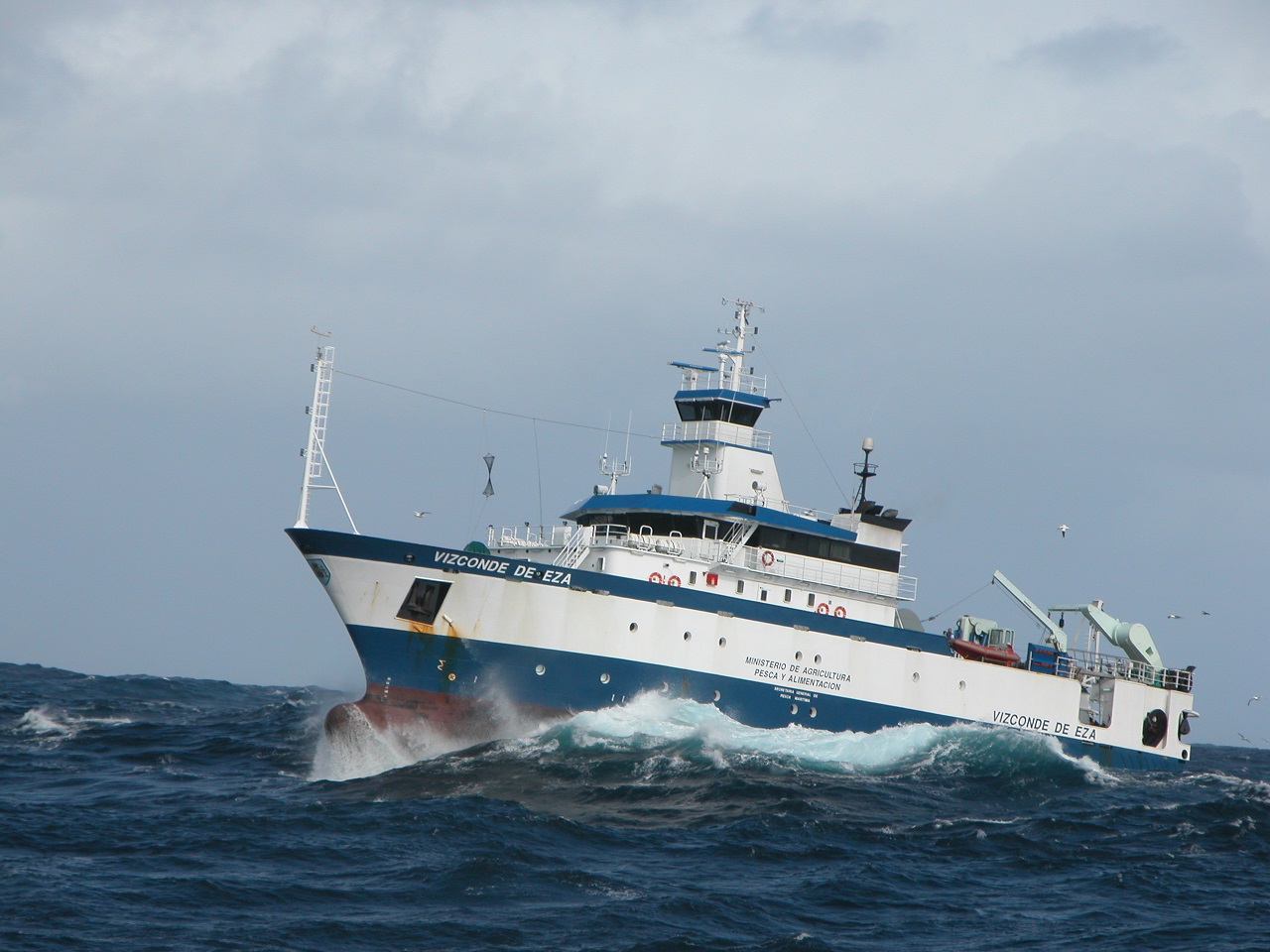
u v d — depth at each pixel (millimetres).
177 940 109625
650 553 192875
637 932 116000
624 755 181625
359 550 180000
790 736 196500
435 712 184625
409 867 132750
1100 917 130125
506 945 112188
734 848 146500
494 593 183625
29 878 123562
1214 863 153500
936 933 122812
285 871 130625
